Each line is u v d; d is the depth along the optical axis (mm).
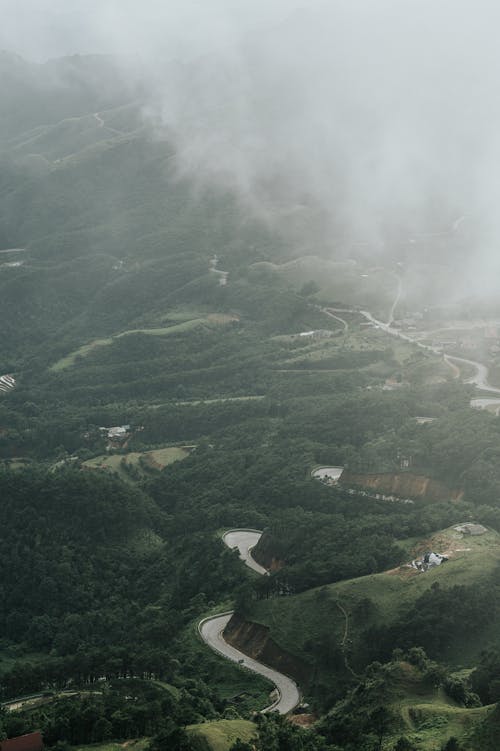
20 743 194125
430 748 179500
